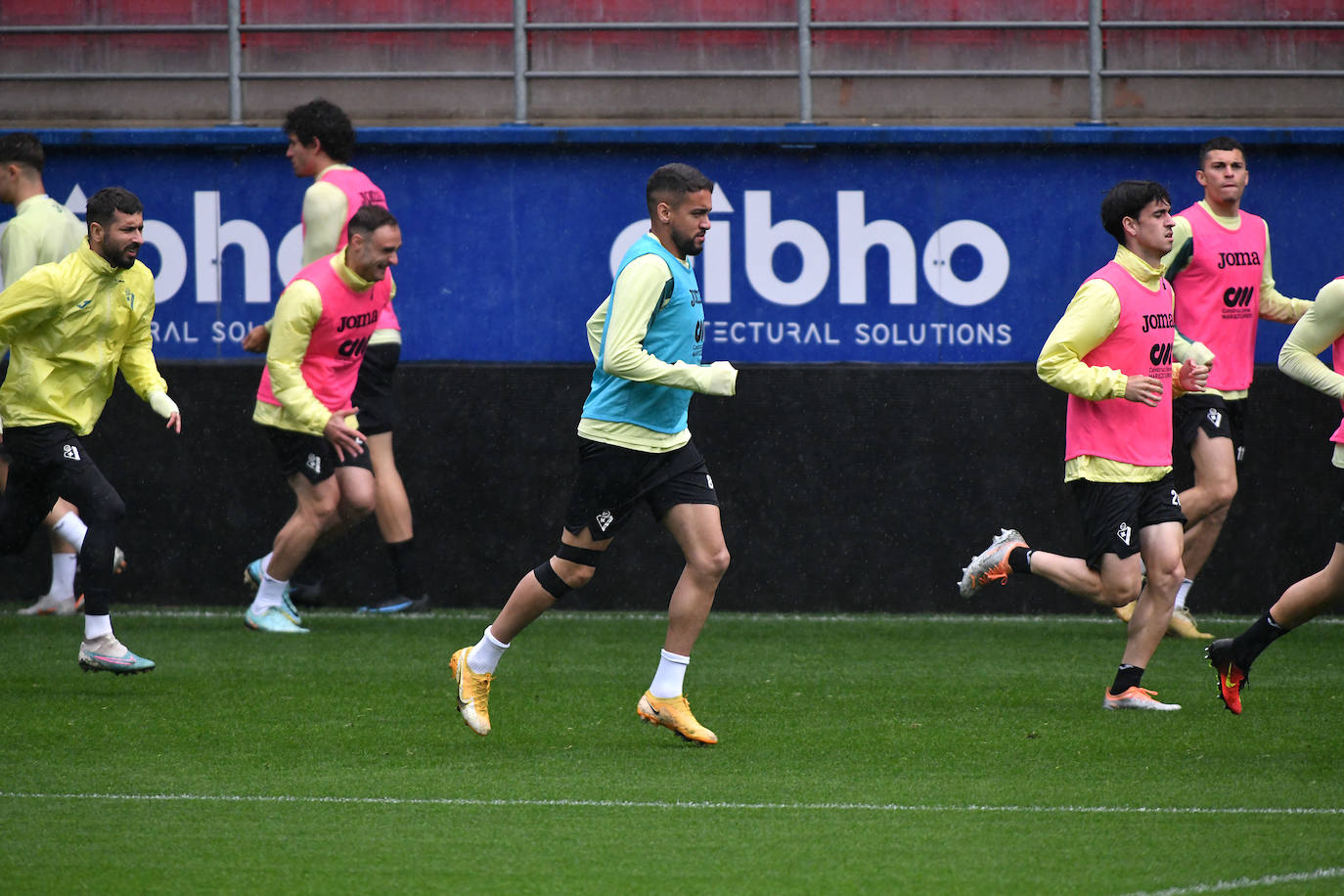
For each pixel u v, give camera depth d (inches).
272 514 1379.2
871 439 1360.7
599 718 902.4
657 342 784.9
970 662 1112.8
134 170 1397.6
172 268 1398.9
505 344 1390.3
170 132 1385.3
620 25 1411.2
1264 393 1355.8
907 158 1375.5
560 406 1368.1
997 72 1409.9
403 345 1391.5
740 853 618.5
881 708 935.7
